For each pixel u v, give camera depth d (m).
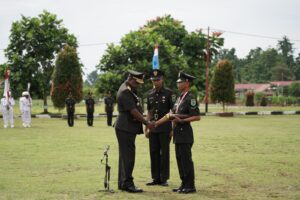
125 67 41.69
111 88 41.06
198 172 10.88
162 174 9.48
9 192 8.45
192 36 49.09
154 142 9.55
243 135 20.98
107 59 43.09
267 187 9.14
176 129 8.77
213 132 22.66
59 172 10.75
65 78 37.84
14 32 40.00
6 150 14.99
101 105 71.06
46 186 9.04
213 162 12.50
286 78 128.38
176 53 45.28
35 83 40.56
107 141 18.02
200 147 16.20
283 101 74.88
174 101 9.77
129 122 8.80
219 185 9.33
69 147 15.91
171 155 13.98
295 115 41.19
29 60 39.53
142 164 12.10
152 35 44.66
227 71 42.47
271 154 14.28
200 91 48.75
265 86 105.75
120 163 8.90
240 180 9.88
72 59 37.94
